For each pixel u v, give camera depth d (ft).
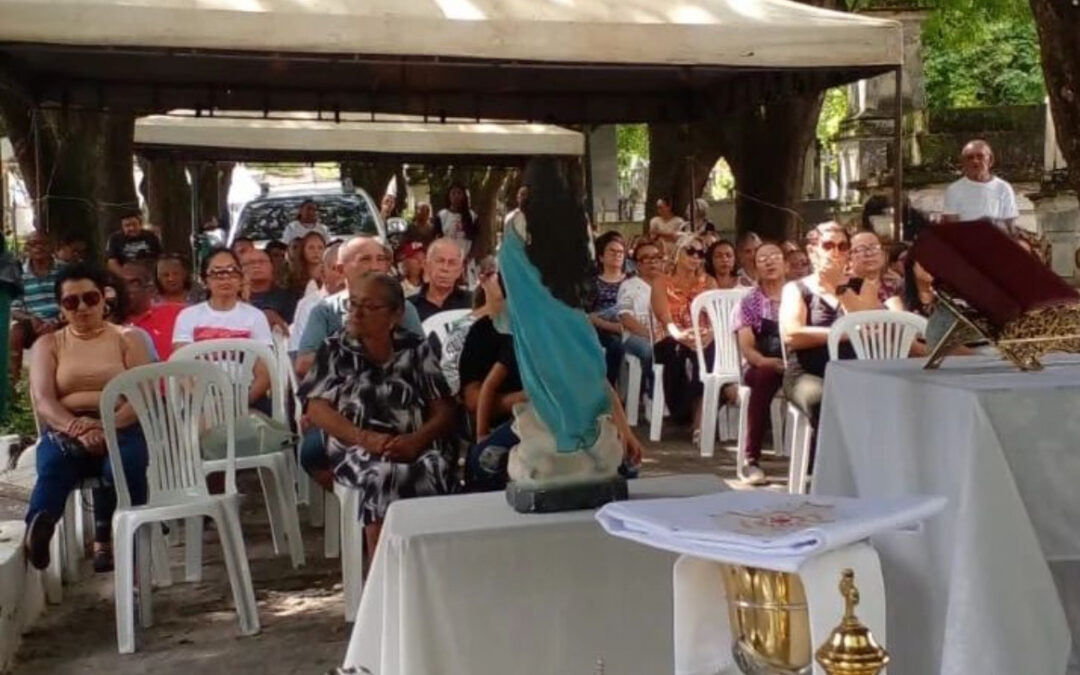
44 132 38.73
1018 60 87.66
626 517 7.77
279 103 36.73
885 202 51.67
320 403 16.35
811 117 38.63
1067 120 14.05
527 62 25.14
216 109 36.22
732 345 28.73
